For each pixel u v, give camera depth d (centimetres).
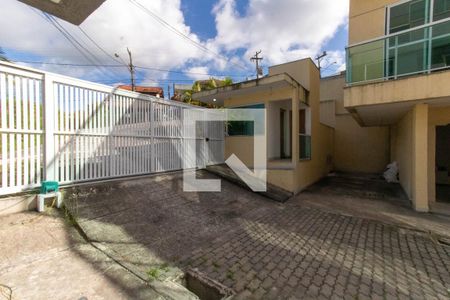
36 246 300
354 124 1407
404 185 833
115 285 253
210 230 442
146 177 600
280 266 331
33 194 372
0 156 348
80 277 260
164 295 245
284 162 877
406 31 557
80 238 339
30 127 380
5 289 231
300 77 988
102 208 421
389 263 348
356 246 404
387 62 594
